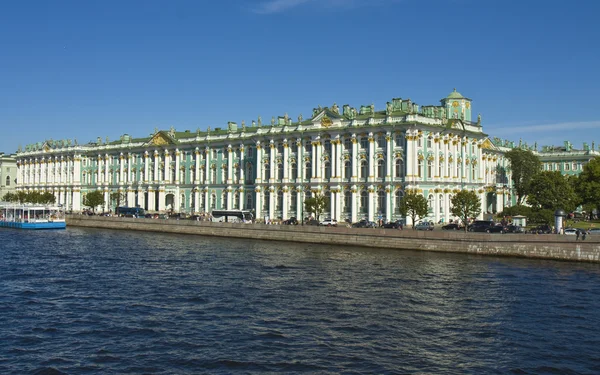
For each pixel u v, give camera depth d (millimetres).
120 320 34031
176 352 28297
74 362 26922
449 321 34188
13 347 29031
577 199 99875
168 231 94062
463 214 78062
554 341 30625
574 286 44562
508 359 27859
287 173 100375
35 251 67000
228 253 65125
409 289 43156
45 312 35938
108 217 105500
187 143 119688
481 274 49906
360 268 53250
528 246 59094
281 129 102625
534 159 118125
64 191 149750
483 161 110250
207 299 39531
